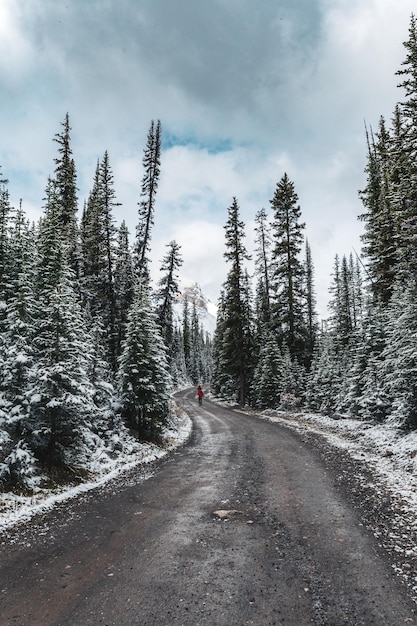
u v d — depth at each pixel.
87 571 5.94
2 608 4.95
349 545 6.70
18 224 13.01
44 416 10.90
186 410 36.25
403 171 15.94
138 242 26.31
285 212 38.69
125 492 10.52
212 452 16.33
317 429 21.53
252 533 7.43
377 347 21.81
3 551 6.67
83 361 11.45
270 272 44.66
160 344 18.56
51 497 9.55
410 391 15.20
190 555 6.48
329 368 27.77
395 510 8.25
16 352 10.22
